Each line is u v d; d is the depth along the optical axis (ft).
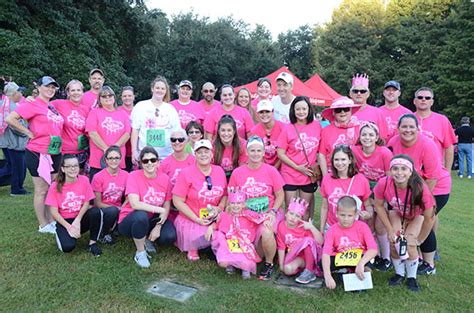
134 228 13.70
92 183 16.05
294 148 15.65
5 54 54.90
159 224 14.84
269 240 13.37
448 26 99.40
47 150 16.80
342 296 12.11
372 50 116.16
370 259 12.48
